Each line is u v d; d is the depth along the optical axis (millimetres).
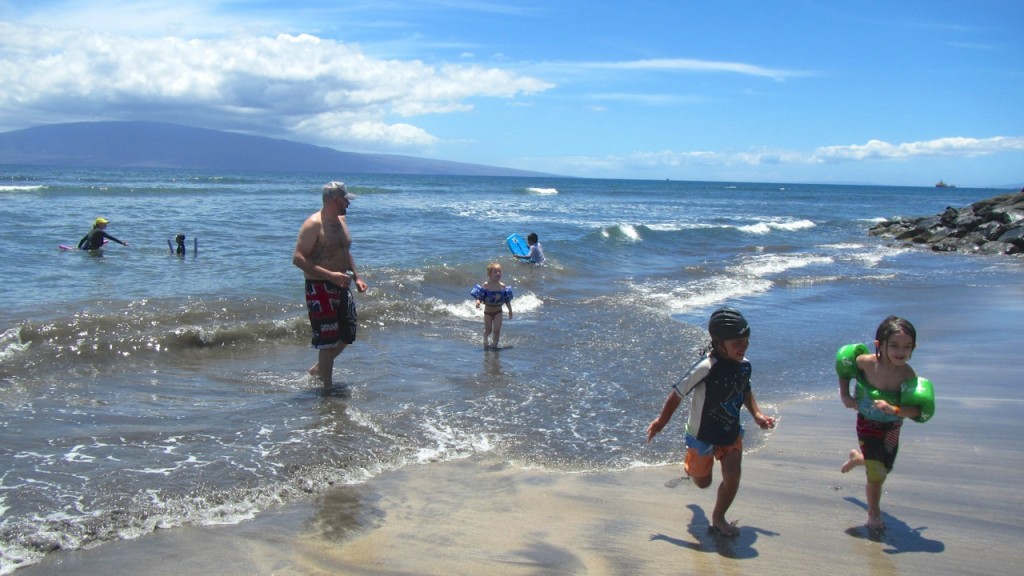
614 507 4445
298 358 8047
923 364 8211
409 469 5004
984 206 30469
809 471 5055
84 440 5211
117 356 7527
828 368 8164
